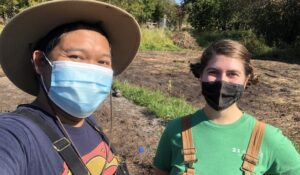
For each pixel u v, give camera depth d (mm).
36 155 490
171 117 2359
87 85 554
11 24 548
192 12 11773
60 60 551
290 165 736
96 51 561
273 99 3148
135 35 629
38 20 549
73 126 571
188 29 12039
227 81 743
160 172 833
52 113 558
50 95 558
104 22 583
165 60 5668
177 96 3121
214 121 760
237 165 734
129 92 2936
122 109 2559
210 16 11297
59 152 519
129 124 2236
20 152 471
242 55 754
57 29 564
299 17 8383
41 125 518
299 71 4957
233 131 749
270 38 8820
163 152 817
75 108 556
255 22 9062
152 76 4117
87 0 534
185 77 4133
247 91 3402
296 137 2150
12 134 477
